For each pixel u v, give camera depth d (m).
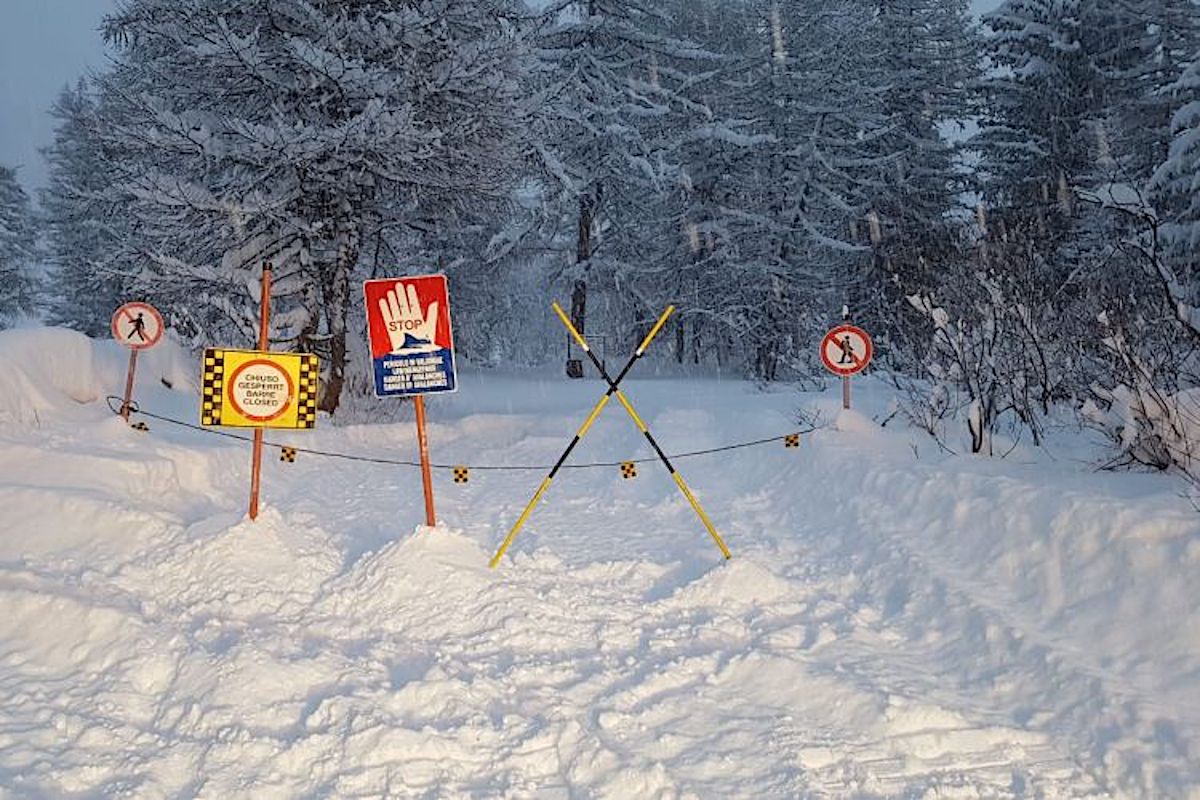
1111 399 6.80
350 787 3.44
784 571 6.12
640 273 27.47
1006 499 5.71
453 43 13.36
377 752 3.62
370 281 6.00
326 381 15.03
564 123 24.08
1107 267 10.91
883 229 26.33
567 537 7.02
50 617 4.69
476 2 14.41
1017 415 8.22
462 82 13.34
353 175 13.37
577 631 5.03
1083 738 3.77
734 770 3.65
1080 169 23.38
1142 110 22.08
